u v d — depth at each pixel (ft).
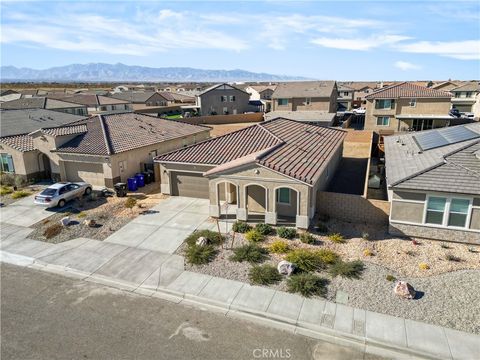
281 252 57.47
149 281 51.70
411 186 58.54
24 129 117.91
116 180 91.35
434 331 39.99
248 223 68.28
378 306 44.24
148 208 79.41
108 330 42.11
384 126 181.68
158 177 100.22
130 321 43.57
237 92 271.49
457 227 58.23
